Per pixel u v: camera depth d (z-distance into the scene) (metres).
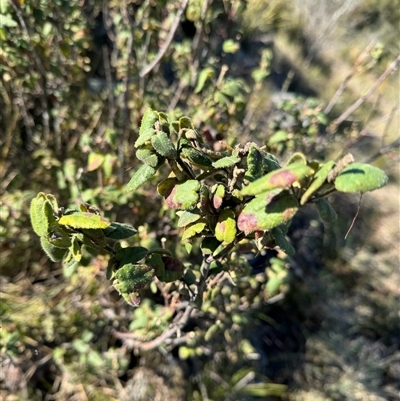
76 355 0.50
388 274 0.76
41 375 0.50
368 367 0.66
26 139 0.58
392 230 0.82
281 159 0.48
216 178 0.23
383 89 1.01
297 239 0.72
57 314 0.47
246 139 0.51
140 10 0.47
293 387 0.62
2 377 0.47
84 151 0.46
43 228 0.20
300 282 0.67
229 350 0.53
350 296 0.73
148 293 0.44
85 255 0.35
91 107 0.54
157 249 0.24
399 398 0.66
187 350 0.41
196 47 0.48
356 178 0.16
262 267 0.51
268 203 0.17
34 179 0.52
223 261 0.29
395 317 0.72
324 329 0.68
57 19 0.44
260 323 0.66
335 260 0.75
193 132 0.21
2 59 0.42
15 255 0.51
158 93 0.52
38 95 0.51
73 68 0.49
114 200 0.41
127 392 0.50
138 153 0.21
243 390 0.57
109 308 0.45
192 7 0.46
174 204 0.20
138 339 0.42
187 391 0.54
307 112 0.45
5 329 0.43
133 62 0.49
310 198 0.18
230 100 0.41
